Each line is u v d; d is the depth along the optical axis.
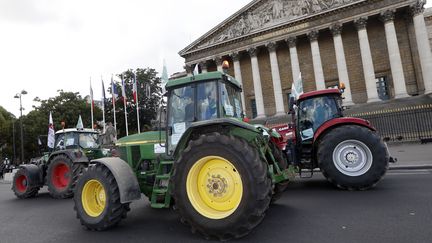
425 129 24.86
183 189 5.54
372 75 36.03
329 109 10.88
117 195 6.42
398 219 5.73
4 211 10.16
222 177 5.46
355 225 5.58
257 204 5.02
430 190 8.05
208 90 6.62
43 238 6.29
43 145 22.11
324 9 38.97
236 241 5.19
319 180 11.79
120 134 57.75
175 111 6.86
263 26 42.88
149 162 7.56
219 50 46.00
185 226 6.51
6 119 59.62
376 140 8.80
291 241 5.00
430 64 33.81
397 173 11.95
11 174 28.48
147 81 57.41
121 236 6.04
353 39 40.25
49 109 52.88
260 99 42.84
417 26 34.78
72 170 12.20
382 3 36.19
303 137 10.89
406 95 34.06
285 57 44.31
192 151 5.58
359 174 8.88
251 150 5.29
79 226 7.16
